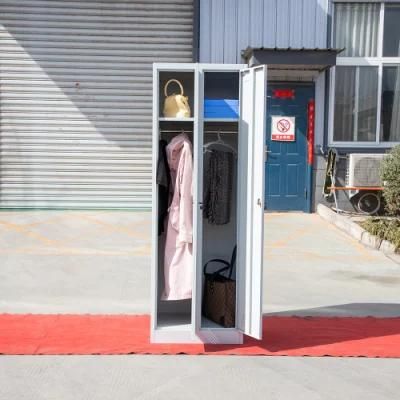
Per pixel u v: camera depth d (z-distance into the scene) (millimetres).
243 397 4164
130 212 11328
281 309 6172
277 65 10320
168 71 4980
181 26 11195
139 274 7262
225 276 5547
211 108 4965
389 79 11383
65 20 11117
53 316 5770
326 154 11172
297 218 10781
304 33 11094
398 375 4582
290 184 11250
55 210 11398
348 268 7781
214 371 4590
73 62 11195
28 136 11281
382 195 10539
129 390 4250
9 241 8805
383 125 11438
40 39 11117
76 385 4320
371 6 11266
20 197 11367
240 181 5047
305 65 10320
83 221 10375
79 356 4824
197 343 5109
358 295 6688
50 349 4930
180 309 5641
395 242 8594
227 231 5543
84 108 11289
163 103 5258
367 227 9438
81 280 6980
